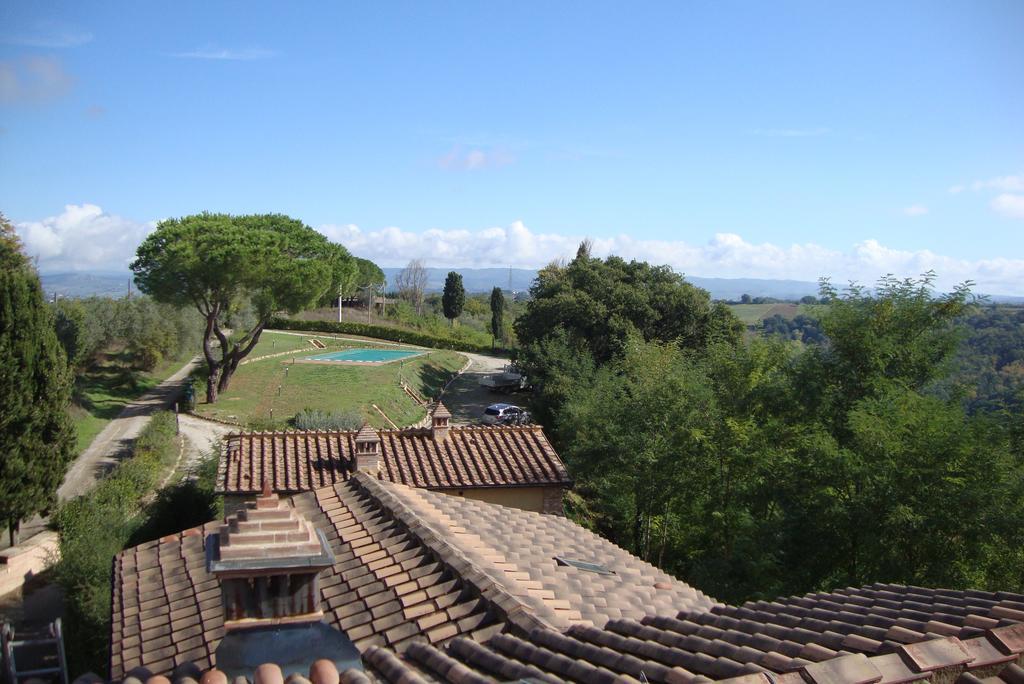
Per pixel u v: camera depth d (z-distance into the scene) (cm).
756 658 592
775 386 2631
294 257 4953
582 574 1116
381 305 10231
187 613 995
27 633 1859
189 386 4947
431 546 956
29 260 4438
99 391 4841
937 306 2612
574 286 6078
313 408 4641
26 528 2911
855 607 795
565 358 4944
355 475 1462
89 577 1931
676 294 5909
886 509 1781
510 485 1933
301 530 617
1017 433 2119
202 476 2672
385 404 5056
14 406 2558
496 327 9025
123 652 938
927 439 1809
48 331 2731
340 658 584
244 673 555
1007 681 500
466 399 6066
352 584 918
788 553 1986
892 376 2544
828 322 2633
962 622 668
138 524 2317
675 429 2588
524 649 674
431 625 768
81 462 3619
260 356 6431
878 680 478
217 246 4431
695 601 1151
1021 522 1664
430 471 1950
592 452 2953
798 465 2148
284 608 600
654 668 585
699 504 2523
